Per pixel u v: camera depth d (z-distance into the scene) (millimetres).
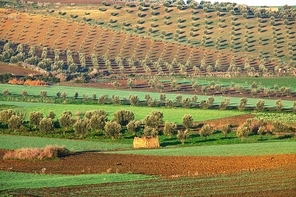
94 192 175750
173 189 179000
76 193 174500
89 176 196375
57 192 175500
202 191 176500
